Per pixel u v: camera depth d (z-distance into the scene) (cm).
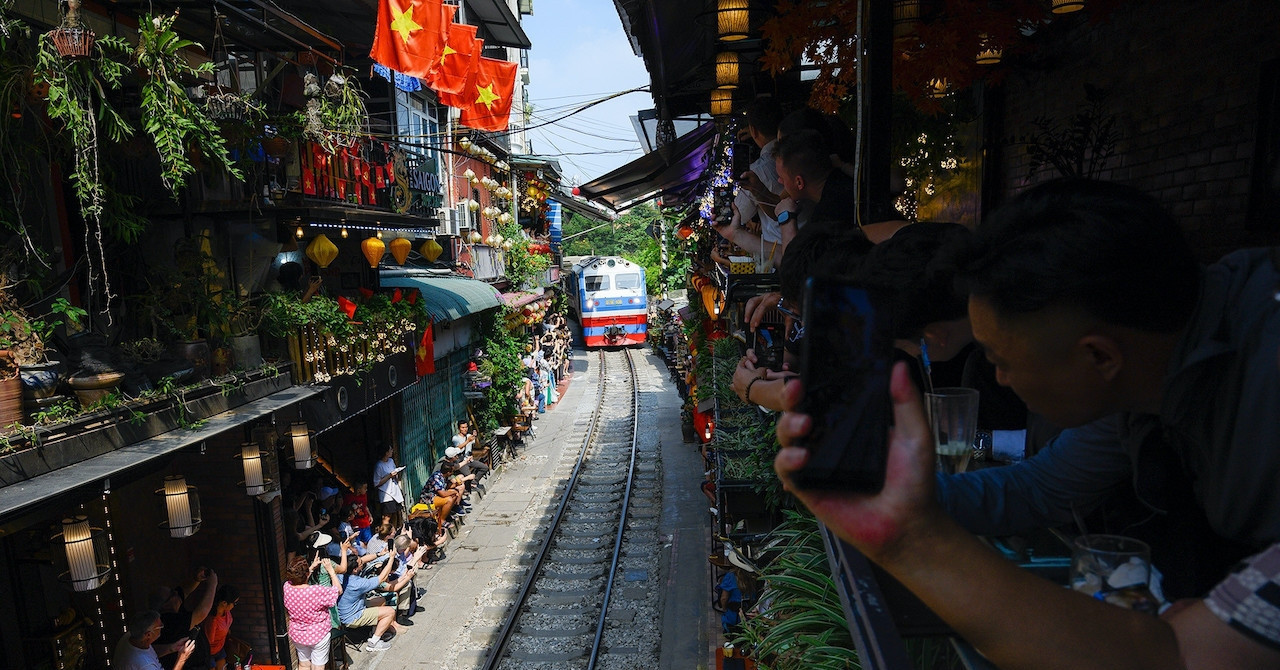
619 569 1257
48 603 705
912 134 620
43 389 504
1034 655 67
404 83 1398
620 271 3884
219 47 709
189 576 855
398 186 1108
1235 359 83
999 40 458
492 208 1989
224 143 629
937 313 152
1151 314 79
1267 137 336
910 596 103
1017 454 193
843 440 72
